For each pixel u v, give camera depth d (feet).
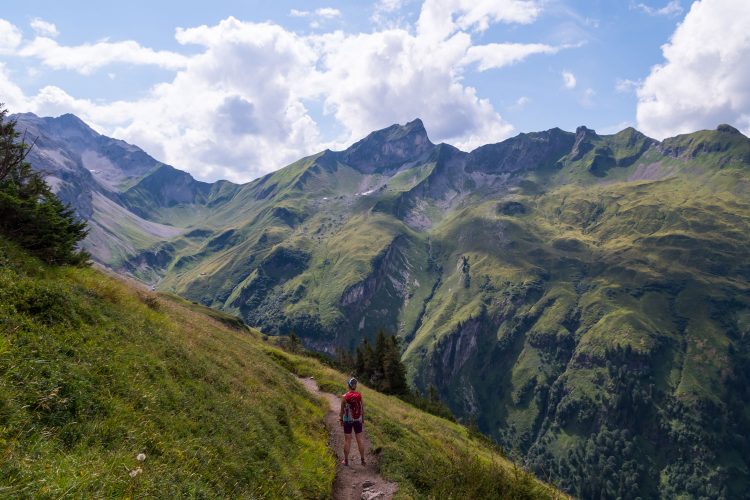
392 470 57.67
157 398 37.88
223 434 41.11
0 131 54.90
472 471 52.39
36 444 22.74
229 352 78.07
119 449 27.66
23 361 28.58
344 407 58.90
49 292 40.98
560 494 51.42
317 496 45.24
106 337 42.19
